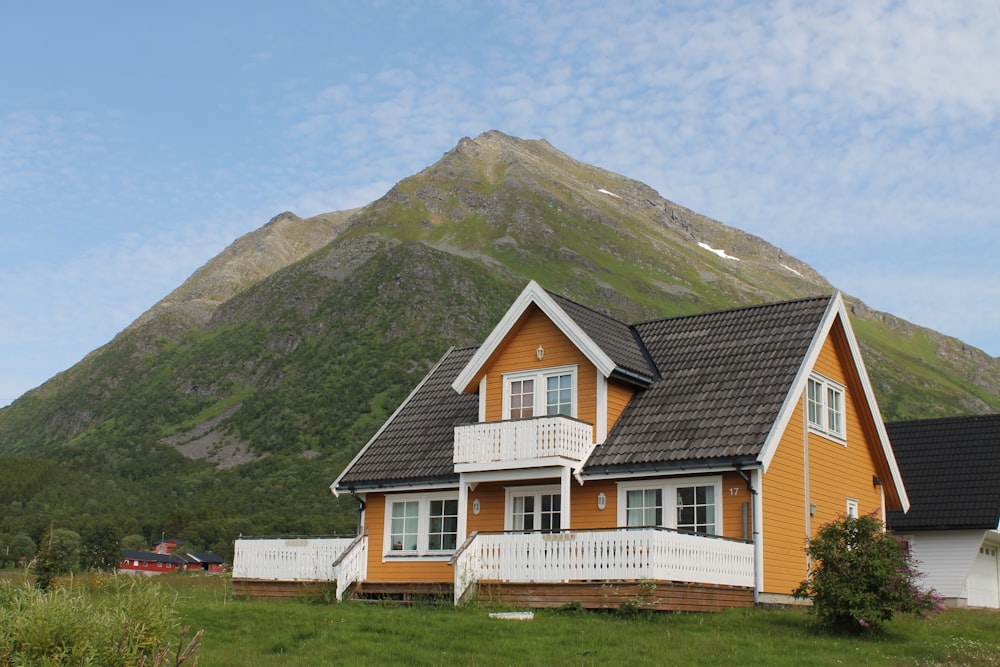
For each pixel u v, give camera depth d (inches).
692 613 795.4
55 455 7342.5
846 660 639.8
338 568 1006.4
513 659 625.0
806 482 965.2
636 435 945.5
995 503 1304.1
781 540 906.7
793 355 951.0
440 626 735.7
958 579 1301.7
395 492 1094.4
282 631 725.3
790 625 760.3
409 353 7608.3
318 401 7180.1
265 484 5738.2
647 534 799.1
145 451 7027.6
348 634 708.0
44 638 421.7
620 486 936.9
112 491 5703.7
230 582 1225.4
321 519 4662.9
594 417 970.1
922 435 1465.3
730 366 978.1
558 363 1008.9
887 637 740.7
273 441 6732.3
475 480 985.5
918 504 1352.1
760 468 857.5
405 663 617.6
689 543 817.5
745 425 888.3
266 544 1078.4
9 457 5748.0
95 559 2733.8
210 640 693.9
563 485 927.0
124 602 466.6
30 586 467.8
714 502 889.5
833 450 1032.8
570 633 706.8
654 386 1000.9
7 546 3363.7
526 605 853.2
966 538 1310.3
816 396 1023.6
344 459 6067.9
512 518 1011.9
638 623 748.6
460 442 994.1
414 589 983.0
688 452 886.4
